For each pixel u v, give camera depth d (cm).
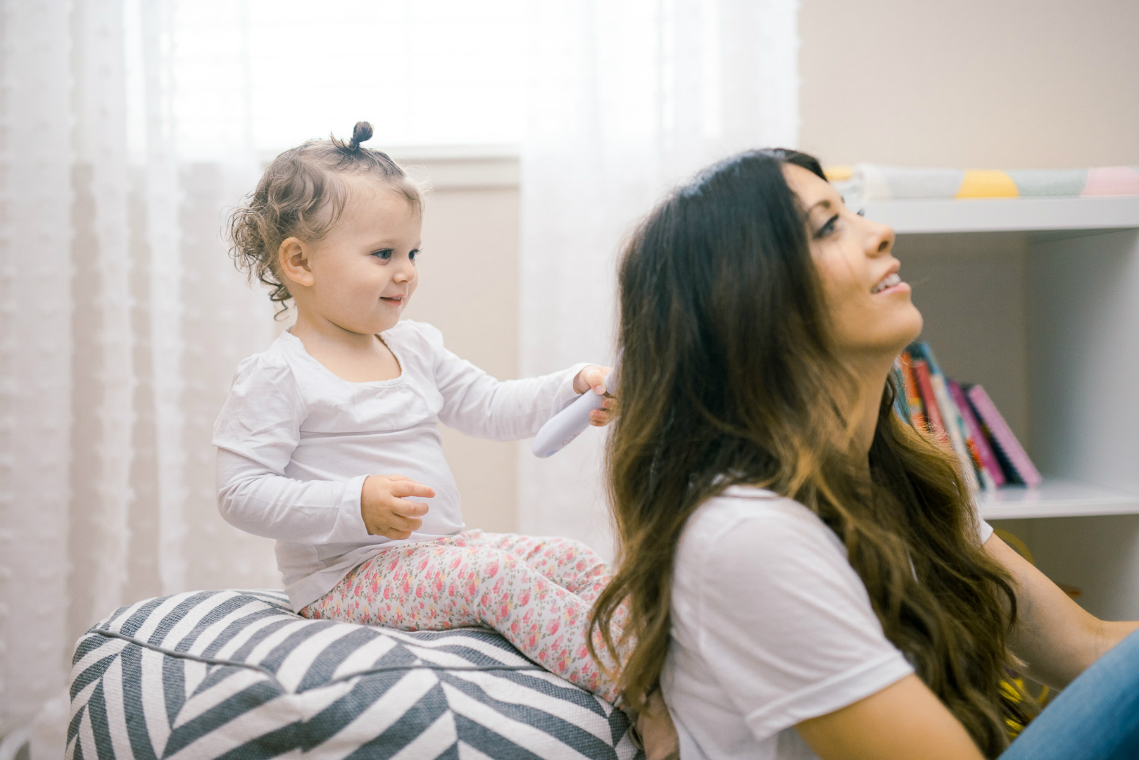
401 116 163
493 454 163
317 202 94
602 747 69
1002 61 154
